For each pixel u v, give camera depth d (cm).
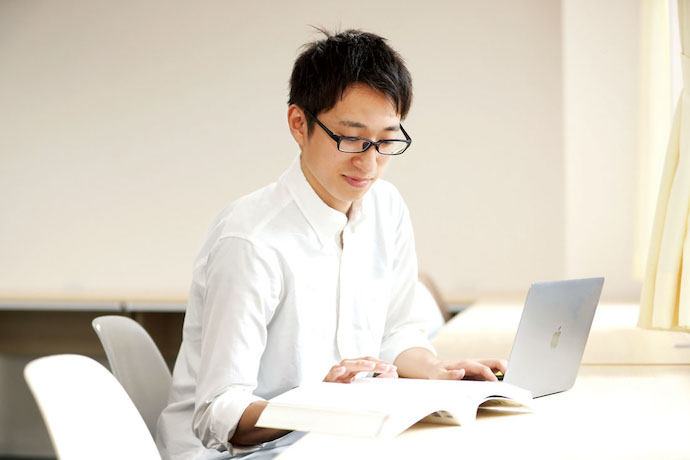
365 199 166
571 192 382
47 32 482
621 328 244
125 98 477
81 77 480
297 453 100
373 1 453
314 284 150
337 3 457
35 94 484
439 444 104
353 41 134
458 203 446
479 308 338
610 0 374
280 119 463
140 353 165
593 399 135
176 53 471
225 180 468
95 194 480
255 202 151
